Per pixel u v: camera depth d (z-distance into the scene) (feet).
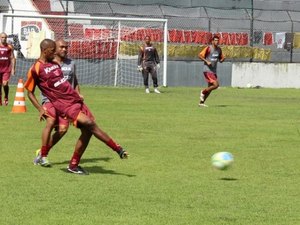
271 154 71.67
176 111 122.21
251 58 234.17
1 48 129.18
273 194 51.31
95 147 75.41
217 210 45.83
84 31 219.41
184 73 220.43
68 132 87.81
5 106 128.16
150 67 176.96
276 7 258.16
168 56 223.51
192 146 77.05
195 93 179.52
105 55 210.38
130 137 84.33
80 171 58.80
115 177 57.57
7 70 130.00
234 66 227.61
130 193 50.85
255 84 230.27
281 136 87.20
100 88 194.59
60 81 57.98
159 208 46.11
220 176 58.54
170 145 77.61
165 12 239.30
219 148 75.66
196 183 55.21
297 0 264.11
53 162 64.69
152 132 89.66
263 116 115.85
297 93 193.06
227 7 248.52
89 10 232.32
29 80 59.67
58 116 61.82
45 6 228.02
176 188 53.06
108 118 107.24
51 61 59.26
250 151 73.72
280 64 232.32
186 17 232.73
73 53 208.13
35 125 94.99
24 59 199.93
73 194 50.19
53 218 42.88
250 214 44.80
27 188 52.13
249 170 61.72
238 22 241.96
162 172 60.29
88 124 56.18
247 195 50.80
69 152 71.05
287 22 246.68
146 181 55.88
